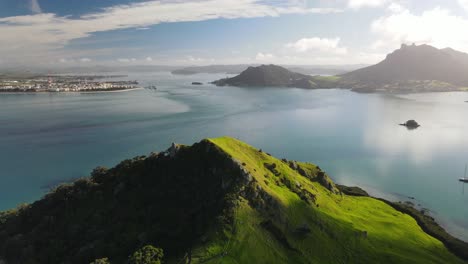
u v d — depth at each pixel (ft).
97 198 406.41
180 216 357.00
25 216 409.28
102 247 333.21
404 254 342.23
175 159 421.18
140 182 415.85
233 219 327.47
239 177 369.91
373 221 410.72
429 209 549.13
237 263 287.07
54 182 617.62
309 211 375.04
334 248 332.60
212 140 422.82
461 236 459.73
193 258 289.74
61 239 361.92
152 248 299.58
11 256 354.95
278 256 304.30
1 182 617.62
